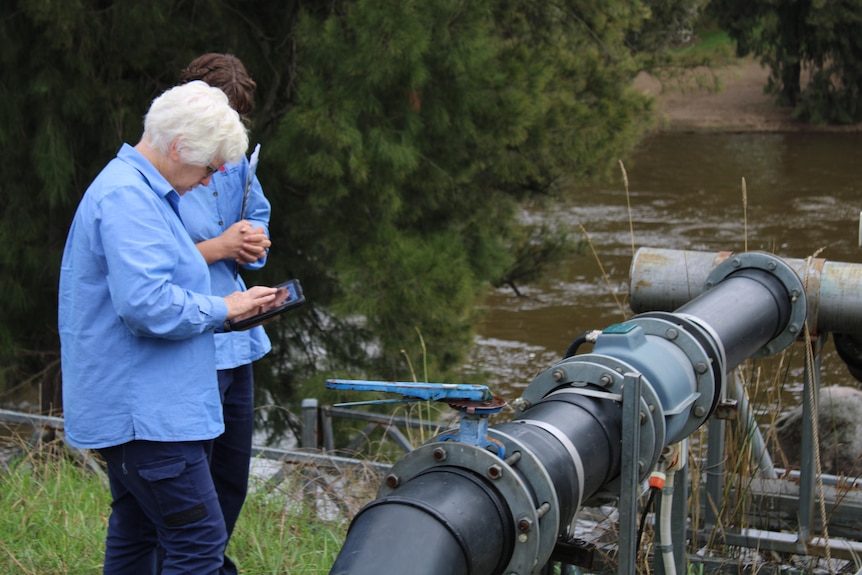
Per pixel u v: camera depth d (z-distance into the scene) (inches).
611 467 84.7
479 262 363.6
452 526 66.9
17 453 170.2
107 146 303.3
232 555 136.7
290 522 147.5
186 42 308.2
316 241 333.7
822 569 152.2
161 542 96.7
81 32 280.7
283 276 338.6
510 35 382.3
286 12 320.2
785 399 285.7
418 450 73.6
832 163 1151.6
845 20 1346.0
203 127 91.2
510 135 315.9
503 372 559.5
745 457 154.1
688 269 154.4
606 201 971.3
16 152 294.7
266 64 328.5
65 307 93.3
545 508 71.9
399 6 274.1
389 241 300.8
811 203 933.8
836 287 142.5
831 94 1400.1
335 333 350.9
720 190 1011.3
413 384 74.3
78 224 91.6
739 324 114.7
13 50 277.1
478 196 379.6
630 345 93.3
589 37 399.5
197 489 94.9
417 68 276.1
